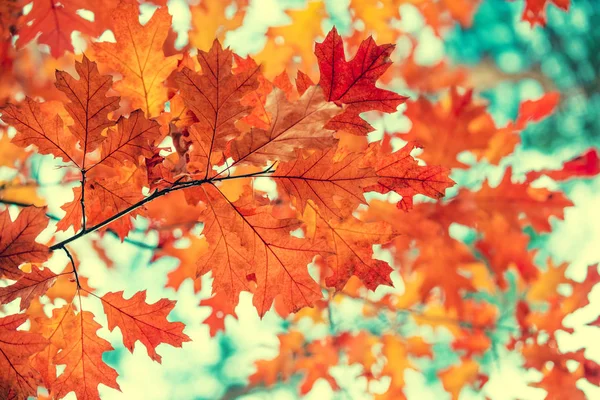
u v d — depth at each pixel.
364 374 2.29
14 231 1.22
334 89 1.25
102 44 1.29
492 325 2.42
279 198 1.57
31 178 1.73
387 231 1.31
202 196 1.33
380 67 1.24
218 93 1.23
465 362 2.47
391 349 2.31
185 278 1.84
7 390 1.24
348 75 1.24
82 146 1.25
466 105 1.93
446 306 2.01
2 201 1.66
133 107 1.30
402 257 2.19
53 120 1.25
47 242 1.74
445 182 1.28
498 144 1.98
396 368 2.29
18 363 1.24
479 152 1.99
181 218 1.75
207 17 1.72
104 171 1.52
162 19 1.29
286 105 1.22
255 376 2.37
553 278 2.41
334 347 2.37
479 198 1.99
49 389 1.31
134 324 1.30
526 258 2.18
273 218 1.28
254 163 1.24
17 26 1.61
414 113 1.94
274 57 1.87
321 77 1.24
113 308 1.30
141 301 1.30
